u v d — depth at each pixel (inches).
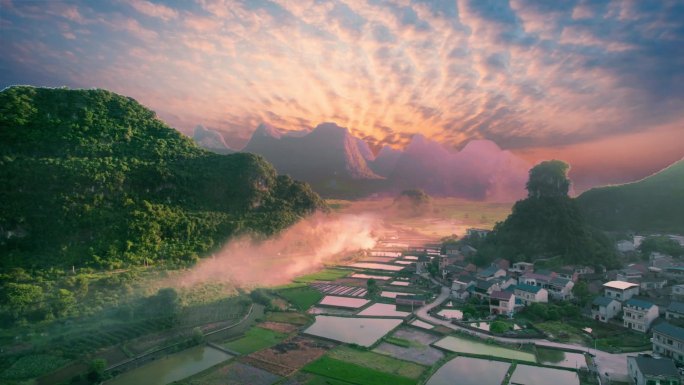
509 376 2883.9
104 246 4768.7
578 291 4431.6
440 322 4097.0
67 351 3211.1
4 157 5118.1
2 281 3873.0
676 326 3400.6
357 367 3083.2
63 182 5128.0
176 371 3051.2
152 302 3988.7
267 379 2903.5
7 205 4658.0
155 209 5679.1
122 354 3272.6
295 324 4069.9
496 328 3698.3
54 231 4692.4
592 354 3245.6
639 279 4697.3
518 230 6525.6
